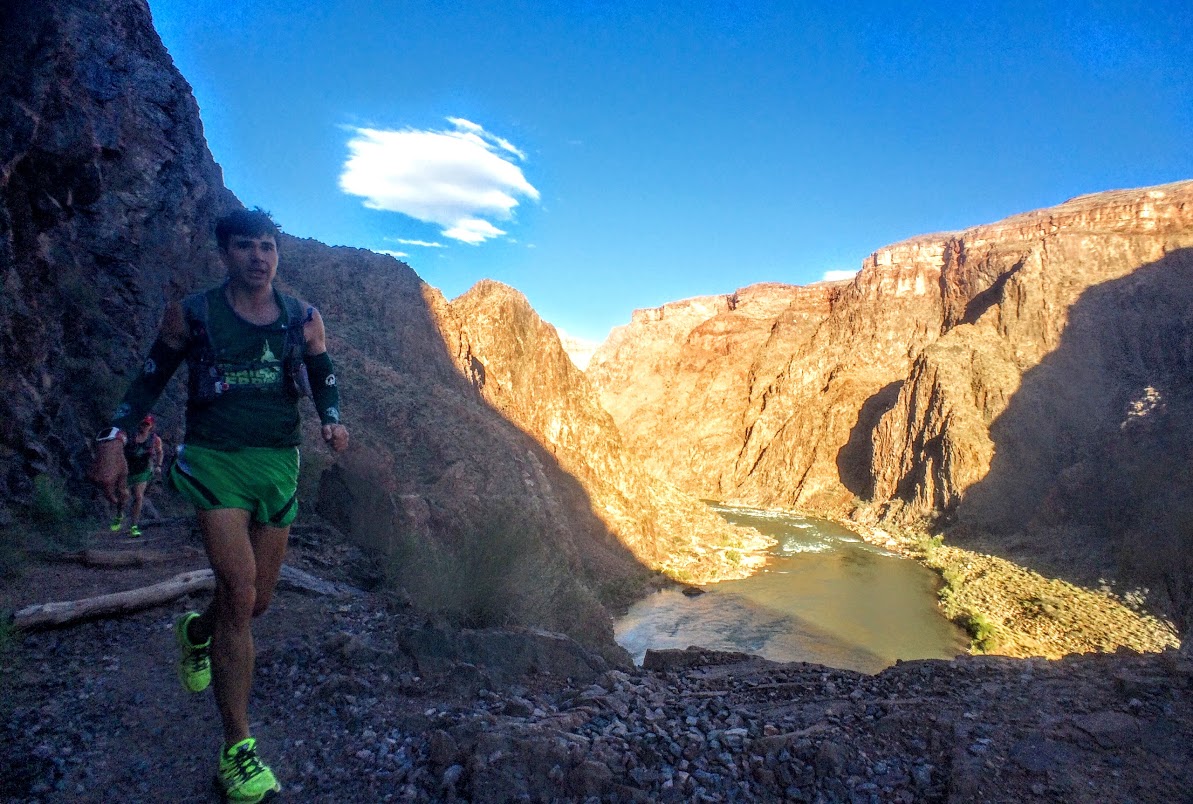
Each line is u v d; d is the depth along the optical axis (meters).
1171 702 3.71
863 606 35.69
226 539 2.58
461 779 2.97
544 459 40.50
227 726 2.71
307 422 22.52
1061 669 4.54
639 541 42.78
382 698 3.88
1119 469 48.47
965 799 2.81
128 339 13.25
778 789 3.02
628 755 3.20
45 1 9.55
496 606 6.41
